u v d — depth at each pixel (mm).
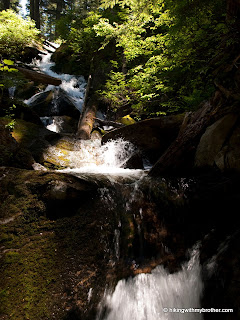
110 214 2625
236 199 2445
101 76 9508
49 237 2309
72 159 4926
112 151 5492
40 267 2061
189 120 3789
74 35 11078
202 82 4965
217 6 3951
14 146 4184
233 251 2004
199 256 2240
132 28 5328
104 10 11461
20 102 6004
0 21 9859
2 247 2141
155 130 4875
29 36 10625
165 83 6469
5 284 1903
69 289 1969
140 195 2891
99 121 7734
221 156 2676
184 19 4055
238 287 1717
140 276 2174
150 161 5477
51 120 7426
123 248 2404
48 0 26734
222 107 3021
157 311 2010
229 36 3572
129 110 8562
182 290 2074
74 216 2543
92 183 2916
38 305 1833
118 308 1989
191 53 4848
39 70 11266
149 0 4402
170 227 2600
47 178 2680
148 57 7875
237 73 3139
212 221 2518
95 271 2143
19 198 2531
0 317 1722
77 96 10133
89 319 1852
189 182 2842
